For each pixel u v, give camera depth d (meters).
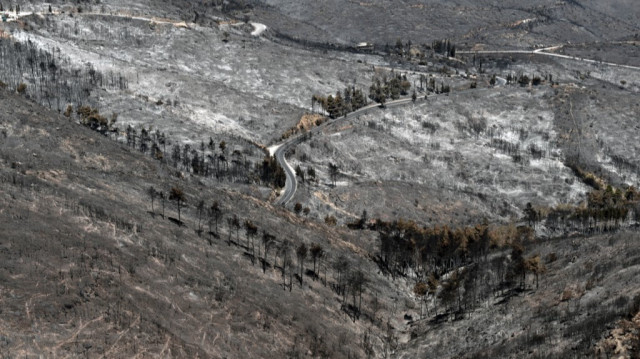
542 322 107.62
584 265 130.75
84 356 80.00
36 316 83.25
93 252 101.88
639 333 91.25
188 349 88.31
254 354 94.75
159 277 103.75
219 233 138.00
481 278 139.88
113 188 140.62
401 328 125.75
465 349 108.25
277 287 121.12
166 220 132.38
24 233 99.56
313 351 102.31
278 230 153.62
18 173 125.88
